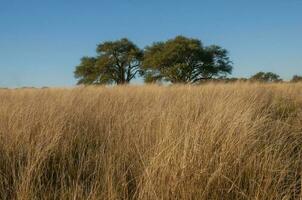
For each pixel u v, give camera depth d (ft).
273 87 49.06
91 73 150.30
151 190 11.74
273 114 26.11
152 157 13.38
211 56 139.85
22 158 15.01
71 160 14.89
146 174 12.60
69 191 12.32
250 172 13.09
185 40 137.90
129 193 12.90
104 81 145.18
